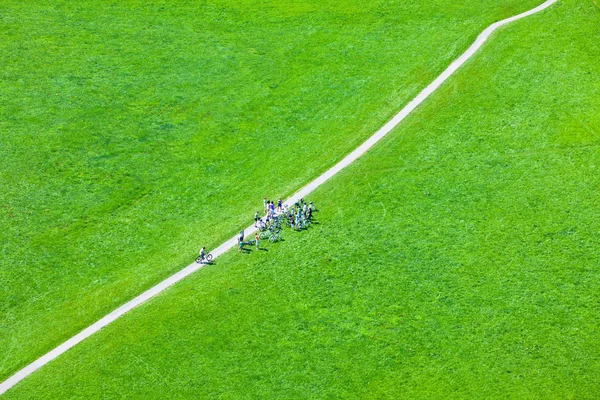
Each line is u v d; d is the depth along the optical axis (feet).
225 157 345.10
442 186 316.40
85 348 255.91
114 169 339.36
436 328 259.80
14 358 256.11
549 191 311.68
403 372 246.27
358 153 337.52
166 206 320.09
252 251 290.15
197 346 254.27
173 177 335.47
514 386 241.35
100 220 314.14
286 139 352.28
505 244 289.53
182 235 303.89
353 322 262.26
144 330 260.21
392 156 333.42
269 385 242.58
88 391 240.53
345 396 239.30
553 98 357.20
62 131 358.43
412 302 269.03
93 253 298.56
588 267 279.49
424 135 343.05
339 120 360.07
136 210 318.65
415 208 306.55
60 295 281.13
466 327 260.01
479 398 237.86
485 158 328.90
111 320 266.77
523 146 333.62
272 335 257.75
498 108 353.92
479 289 273.13
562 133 338.54
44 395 240.12
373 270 280.72
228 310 266.57
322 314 265.13
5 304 278.67
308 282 276.41
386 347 254.06
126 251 298.76
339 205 309.63
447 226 297.94
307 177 326.85
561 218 299.58
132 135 358.23
